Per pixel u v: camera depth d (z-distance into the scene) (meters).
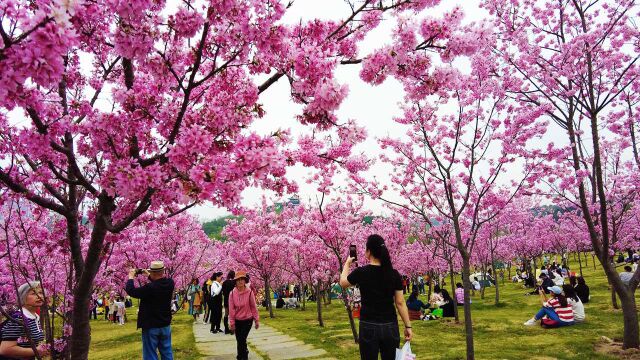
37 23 2.22
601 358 7.57
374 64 4.18
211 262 25.20
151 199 3.71
